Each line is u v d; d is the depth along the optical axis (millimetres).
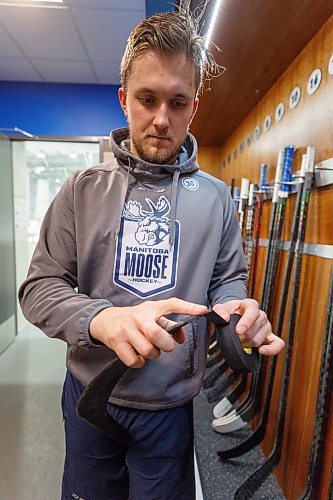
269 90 1662
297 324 1255
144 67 634
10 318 3186
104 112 3611
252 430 1686
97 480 798
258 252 1829
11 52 2881
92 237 723
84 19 2418
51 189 4391
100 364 726
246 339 573
